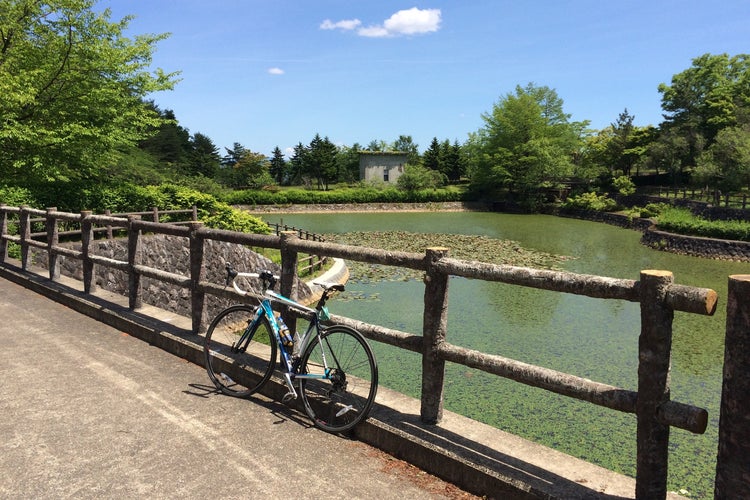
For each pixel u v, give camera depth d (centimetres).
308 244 396
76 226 1594
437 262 314
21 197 1452
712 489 569
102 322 638
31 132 1461
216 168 8144
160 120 1917
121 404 397
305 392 380
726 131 3725
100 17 1650
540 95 6950
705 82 5512
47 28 1617
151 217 1870
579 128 6944
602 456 635
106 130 1703
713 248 2716
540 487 256
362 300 1596
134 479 292
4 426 357
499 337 1191
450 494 279
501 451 295
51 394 414
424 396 331
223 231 485
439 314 319
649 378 226
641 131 6159
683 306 212
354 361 372
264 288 423
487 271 288
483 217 5409
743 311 192
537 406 789
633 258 2650
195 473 299
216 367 461
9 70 1550
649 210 4144
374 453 324
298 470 303
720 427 204
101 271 1280
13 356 507
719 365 1002
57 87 1619
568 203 5475
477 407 784
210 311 1280
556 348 1107
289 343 388
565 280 255
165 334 533
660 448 230
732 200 3569
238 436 346
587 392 248
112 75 1745
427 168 8850
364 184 7431
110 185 1861
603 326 1289
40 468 303
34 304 729
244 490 282
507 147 6412
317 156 8406
